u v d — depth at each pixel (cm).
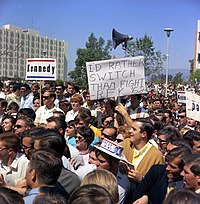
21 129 643
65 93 1319
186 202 263
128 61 786
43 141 446
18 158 488
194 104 798
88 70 788
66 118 928
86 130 579
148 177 467
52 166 366
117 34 835
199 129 870
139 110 833
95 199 272
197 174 381
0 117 860
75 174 445
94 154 502
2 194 259
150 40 3256
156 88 3098
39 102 1088
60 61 6869
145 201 435
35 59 1088
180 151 433
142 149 544
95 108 1008
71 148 543
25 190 418
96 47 4978
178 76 5284
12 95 1202
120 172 474
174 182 444
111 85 786
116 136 607
